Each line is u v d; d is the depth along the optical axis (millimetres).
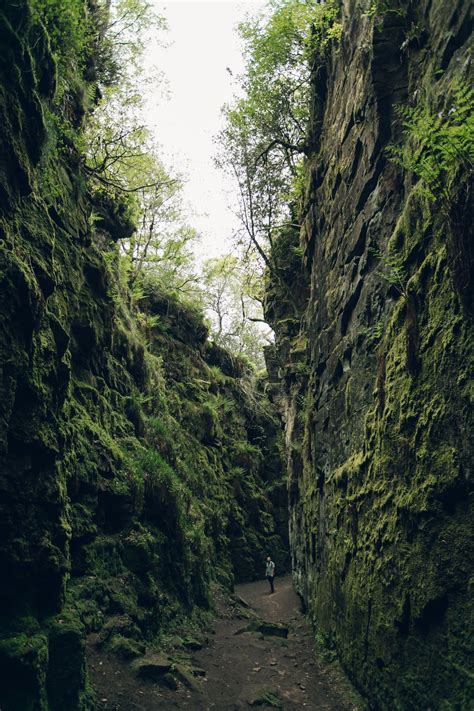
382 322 8875
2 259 5328
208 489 20844
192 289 28000
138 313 19891
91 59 13867
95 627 8047
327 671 9703
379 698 7180
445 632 5543
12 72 5844
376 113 9195
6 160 5777
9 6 5957
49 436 6195
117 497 10234
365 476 8695
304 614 14758
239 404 29031
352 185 10984
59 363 6703
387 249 8711
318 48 14680
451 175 5582
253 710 7938
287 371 17500
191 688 8117
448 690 5324
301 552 15648
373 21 9234
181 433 20016
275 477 28094
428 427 6234
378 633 7355
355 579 8789
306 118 17750
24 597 5707
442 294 6219
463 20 6816
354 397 10070
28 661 5094
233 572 21969
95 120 12914
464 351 5633
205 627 11977
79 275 10922
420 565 6125
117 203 15391
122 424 12312
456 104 5676
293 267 18500
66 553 6535
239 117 18562
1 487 5402
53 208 9742
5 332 5324
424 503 6082
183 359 24312
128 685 7434
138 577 9961
